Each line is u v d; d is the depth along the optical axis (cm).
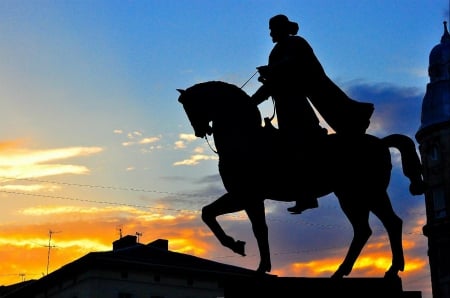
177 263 4512
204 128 955
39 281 4825
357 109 917
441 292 4806
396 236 888
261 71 919
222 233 901
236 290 873
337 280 870
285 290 863
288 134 908
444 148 4984
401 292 867
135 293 4309
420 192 901
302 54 921
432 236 4962
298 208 908
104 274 4269
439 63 5272
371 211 904
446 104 5109
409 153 909
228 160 912
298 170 893
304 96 927
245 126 927
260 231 892
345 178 895
